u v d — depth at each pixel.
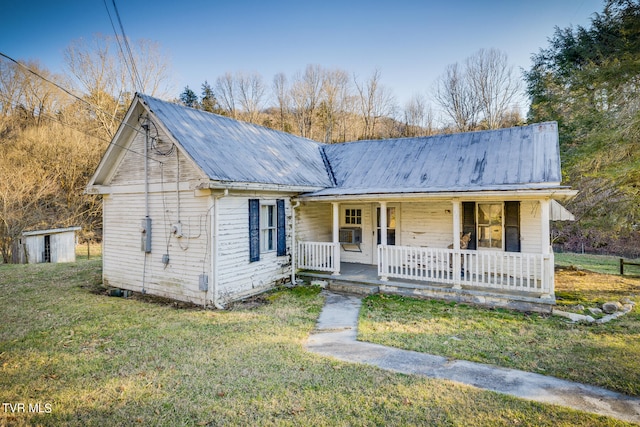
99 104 23.77
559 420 3.62
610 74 11.73
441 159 11.30
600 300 8.59
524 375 4.68
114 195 10.30
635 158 11.13
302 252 11.08
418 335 6.25
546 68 17.52
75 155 23.25
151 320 7.13
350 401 4.01
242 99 41.94
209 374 4.70
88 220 24.73
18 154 21.22
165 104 9.45
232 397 4.12
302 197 10.57
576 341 5.91
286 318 7.25
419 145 12.50
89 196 24.42
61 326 6.75
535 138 10.50
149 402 4.03
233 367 4.92
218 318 7.26
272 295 9.23
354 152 13.71
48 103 25.53
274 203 10.05
